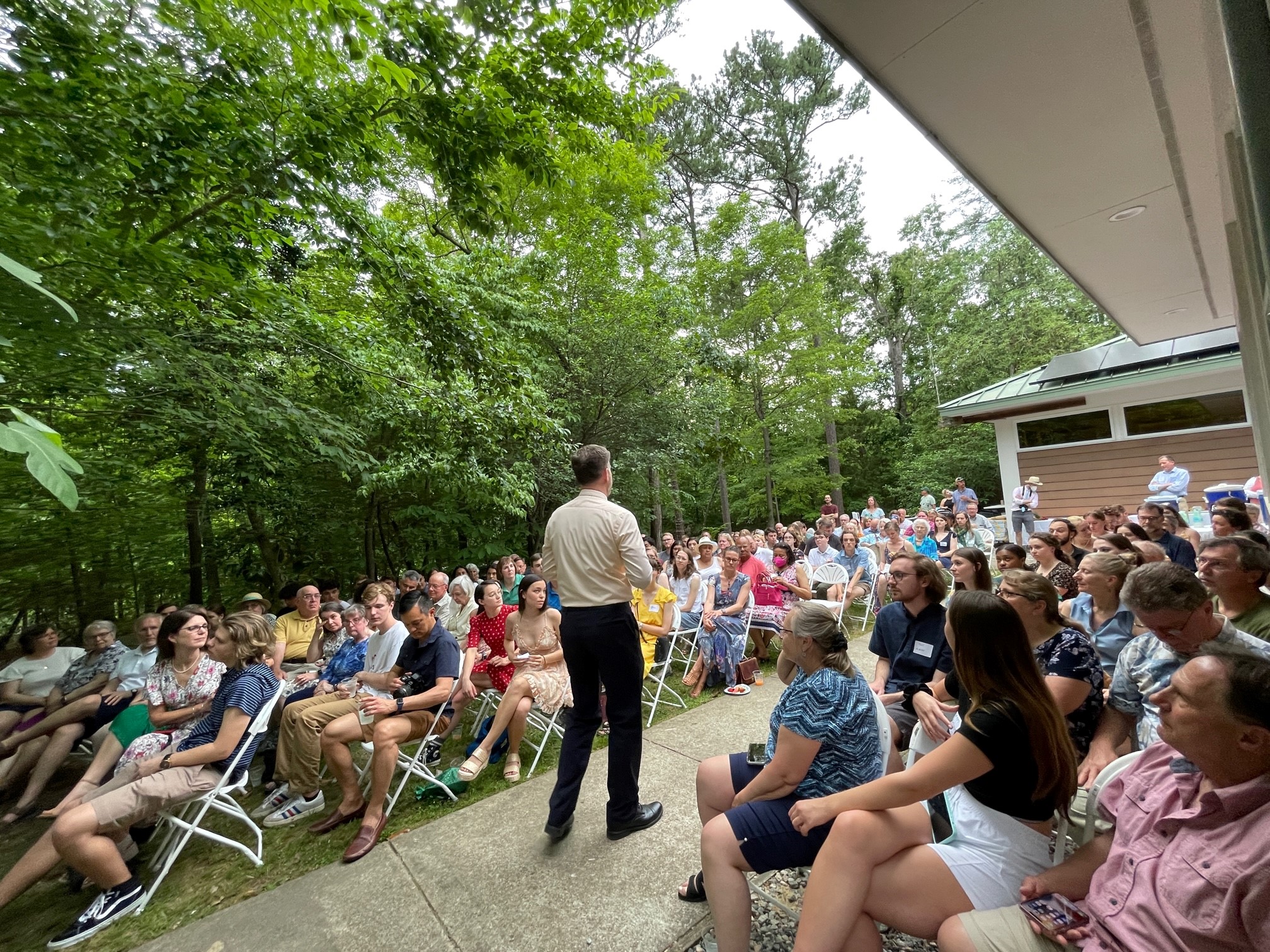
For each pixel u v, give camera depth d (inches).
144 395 159.6
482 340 204.2
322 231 163.8
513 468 268.7
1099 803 58.4
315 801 120.3
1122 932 44.8
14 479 149.9
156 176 108.3
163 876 94.3
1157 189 108.3
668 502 566.9
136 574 275.4
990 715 56.1
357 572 409.7
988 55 72.6
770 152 736.3
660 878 85.8
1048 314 741.3
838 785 66.1
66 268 109.5
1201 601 70.3
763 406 640.4
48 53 91.9
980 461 735.1
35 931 89.2
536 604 136.2
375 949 76.3
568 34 145.9
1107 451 387.2
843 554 250.1
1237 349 327.3
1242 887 38.5
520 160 149.9
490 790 120.6
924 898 53.9
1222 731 42.0
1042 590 83.7
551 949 73.5
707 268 585.0
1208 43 67.2
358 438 217.6
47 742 136.6
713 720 149.5
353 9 100.0
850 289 901.8
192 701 114.8
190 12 107.2
